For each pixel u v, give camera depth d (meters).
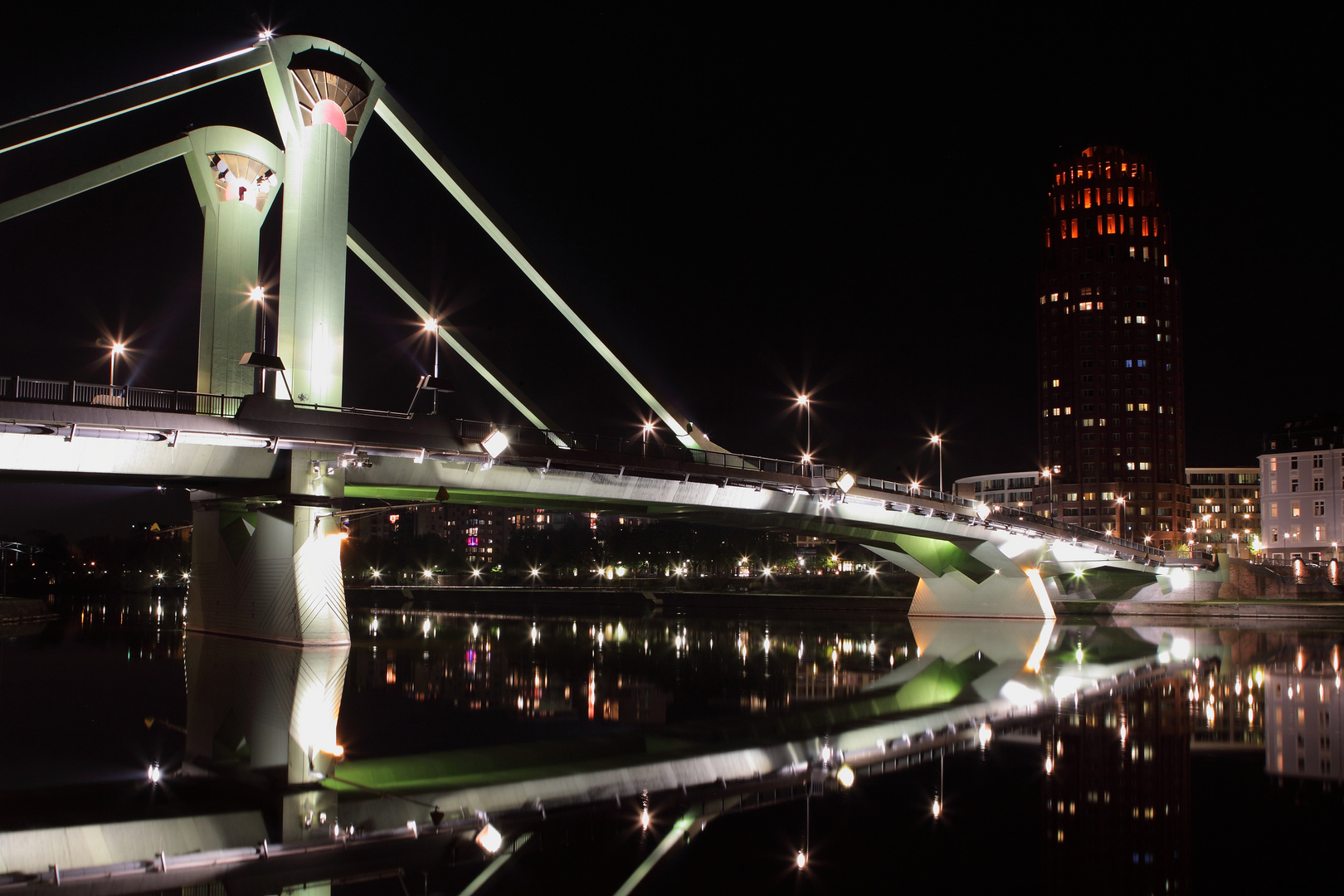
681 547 174.88
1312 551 130.75
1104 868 11.88
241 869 11.93
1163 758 18.73
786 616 106.56
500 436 48.41
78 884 11.40
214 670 35.03
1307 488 132.38
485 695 29.00
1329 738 21.05
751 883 11.37
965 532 77.31
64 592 196.25
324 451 45.22
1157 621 88.62
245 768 17.91
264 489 46.94
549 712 25.58
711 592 134.75
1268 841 12.98
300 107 49.78
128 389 39.84
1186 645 53.91
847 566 170.12
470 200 61.22
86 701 26.59
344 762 18.53
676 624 83.69
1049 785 16.39
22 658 39.91
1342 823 13.91
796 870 11.81
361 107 52.34
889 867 11.94
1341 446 129.88
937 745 20.36
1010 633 68.00
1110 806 14.99
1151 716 24.52
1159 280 178.25
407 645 51.12
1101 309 177.25
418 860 12.27
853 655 46.53
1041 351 183.25
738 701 28.23
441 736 21.64
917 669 39.06
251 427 42.34
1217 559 102.31
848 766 18.16
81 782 16.66
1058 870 11.78
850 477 65.75
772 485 62.97
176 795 15.76
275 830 13.66
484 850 12.69
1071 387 178.25
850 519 69.69
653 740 21.23
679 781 16.84
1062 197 184.38
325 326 49.19
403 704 26.62
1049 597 102.88
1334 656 45.34
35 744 20.20
